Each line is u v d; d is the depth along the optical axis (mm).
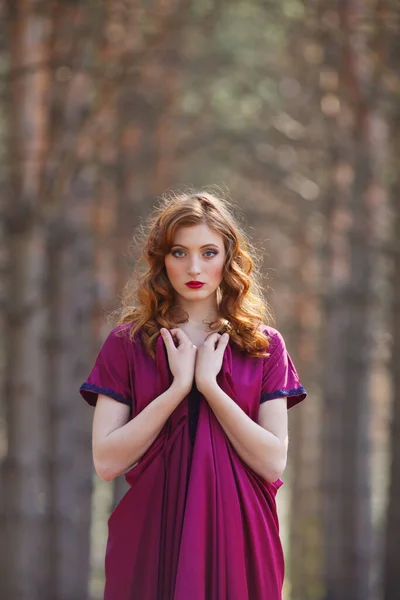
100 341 20078
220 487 4496
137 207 19438
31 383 15367
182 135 22406
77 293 17938
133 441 4465
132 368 4641
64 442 17406
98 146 17266
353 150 17781
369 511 19109
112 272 20750
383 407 27422
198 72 22188
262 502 4605
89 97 15797
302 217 22062
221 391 4500
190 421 4645
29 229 15281
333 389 19125
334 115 19141
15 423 15328
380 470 30281
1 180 15609
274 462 4535
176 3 17688
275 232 25484
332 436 18969
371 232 17906
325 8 17141
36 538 15391
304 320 25156
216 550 4449
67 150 15555
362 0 17094
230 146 21672
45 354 17406
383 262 19078
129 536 4551
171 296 4715
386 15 16750
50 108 15648
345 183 19328
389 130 17375
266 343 4676
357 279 18109
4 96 15477
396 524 16906
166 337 4578
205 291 4633
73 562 17359
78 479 19062
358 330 18281
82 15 15742
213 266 4629
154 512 4531
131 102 19906
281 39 22328
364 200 17859
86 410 19484
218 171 24234
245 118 22219
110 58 16641
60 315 17438
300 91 22562
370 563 19172
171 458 4566
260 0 18734
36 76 15602
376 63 16906
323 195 20078
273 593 4566
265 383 4680
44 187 15430
